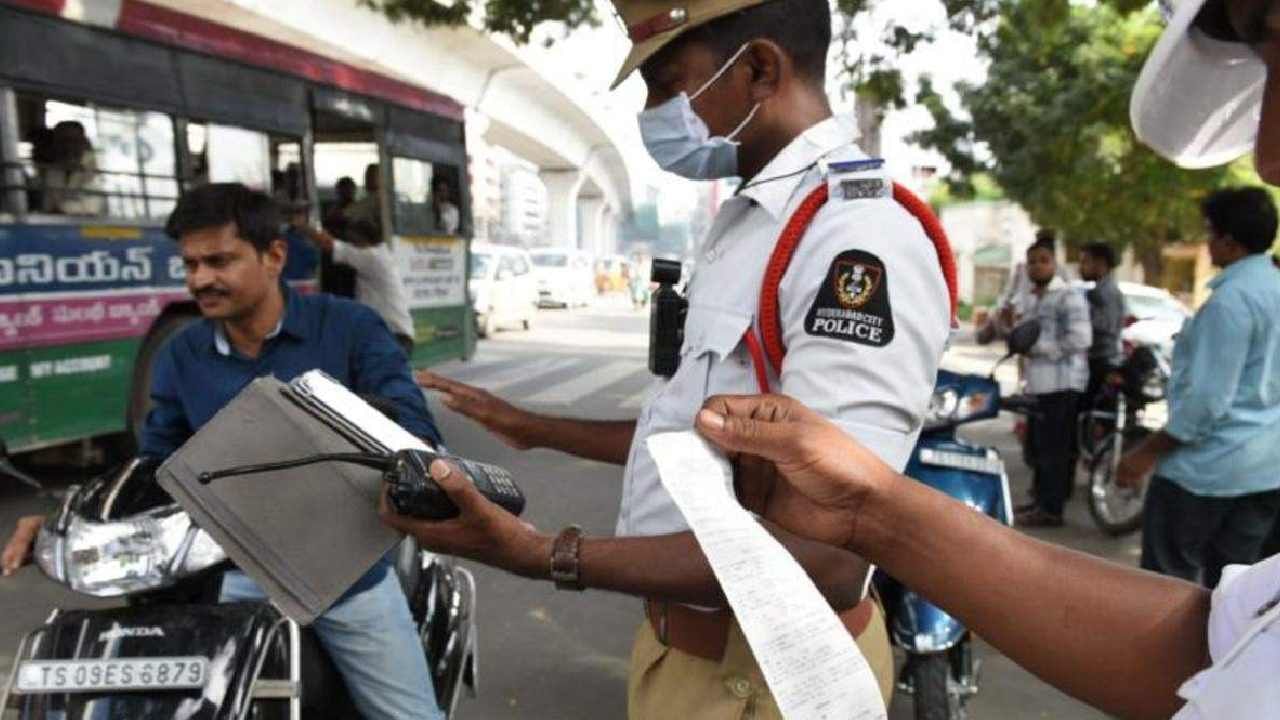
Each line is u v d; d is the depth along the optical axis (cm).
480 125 2859
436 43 2241
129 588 204
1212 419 313
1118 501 604
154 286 644
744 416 95
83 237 593
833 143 147
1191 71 89
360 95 855
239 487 138
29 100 555
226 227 221
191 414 233
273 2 1659
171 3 1622
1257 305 306
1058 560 96
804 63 151
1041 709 366
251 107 723
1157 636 93
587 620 438
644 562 126
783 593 87
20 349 556
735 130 153
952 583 95
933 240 136
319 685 226
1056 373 590
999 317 739
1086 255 650
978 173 1609
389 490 121
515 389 1137
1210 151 98
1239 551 331
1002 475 343
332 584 137
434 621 272
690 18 147
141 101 628
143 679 198
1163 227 1795
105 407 612
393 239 903
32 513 577
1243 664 72
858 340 127
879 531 95
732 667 149
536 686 374
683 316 164
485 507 120
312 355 232
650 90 160
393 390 230
